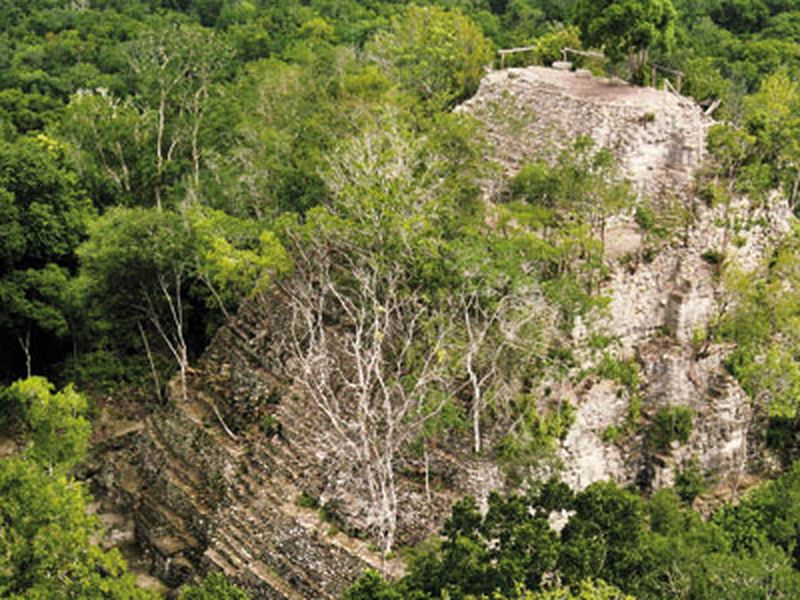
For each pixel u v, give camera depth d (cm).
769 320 5000
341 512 4475
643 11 5694
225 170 6550
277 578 4500
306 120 6347
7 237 5938
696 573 3906
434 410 4319
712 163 5375
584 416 4662
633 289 4922
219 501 4991
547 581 3669
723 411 4938
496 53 7488
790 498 4531
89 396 6153
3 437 5500
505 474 4338
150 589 4603
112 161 7494
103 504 5591
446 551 3800
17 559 3741
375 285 4688
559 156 5181
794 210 5788
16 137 7775
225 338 5672
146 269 5831
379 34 8119
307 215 5172
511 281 4431
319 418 4831
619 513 3762
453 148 5466
